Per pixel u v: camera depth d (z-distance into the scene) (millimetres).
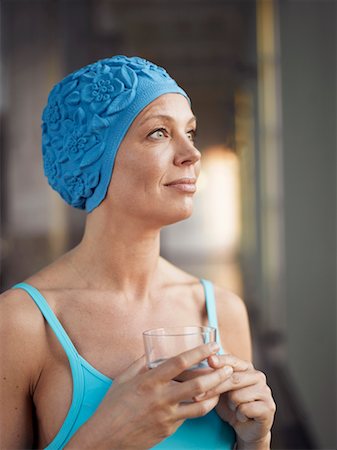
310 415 3795
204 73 12070
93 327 1130
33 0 7059
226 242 20578
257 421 1059
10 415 1057
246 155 9508
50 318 1097
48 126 1198
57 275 1184
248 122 8719
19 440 1071
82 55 8148
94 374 1074
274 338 6457
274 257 6777
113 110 1098
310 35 3781
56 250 7078
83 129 1131
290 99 4684
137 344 1135
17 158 7047
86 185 1152
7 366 1055
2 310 1082
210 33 10250
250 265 9008
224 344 1268
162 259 1316
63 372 1087
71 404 1060
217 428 1155
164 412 952
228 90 11828
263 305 7152
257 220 7961
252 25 7855
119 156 1108
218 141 14523
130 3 8953
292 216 4648
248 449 1127
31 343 1077
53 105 1182
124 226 1142
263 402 1050
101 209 1164
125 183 1104
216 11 9516
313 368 3744
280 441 3553
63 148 1163
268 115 6656
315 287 3693
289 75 4746
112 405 977
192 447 1121
